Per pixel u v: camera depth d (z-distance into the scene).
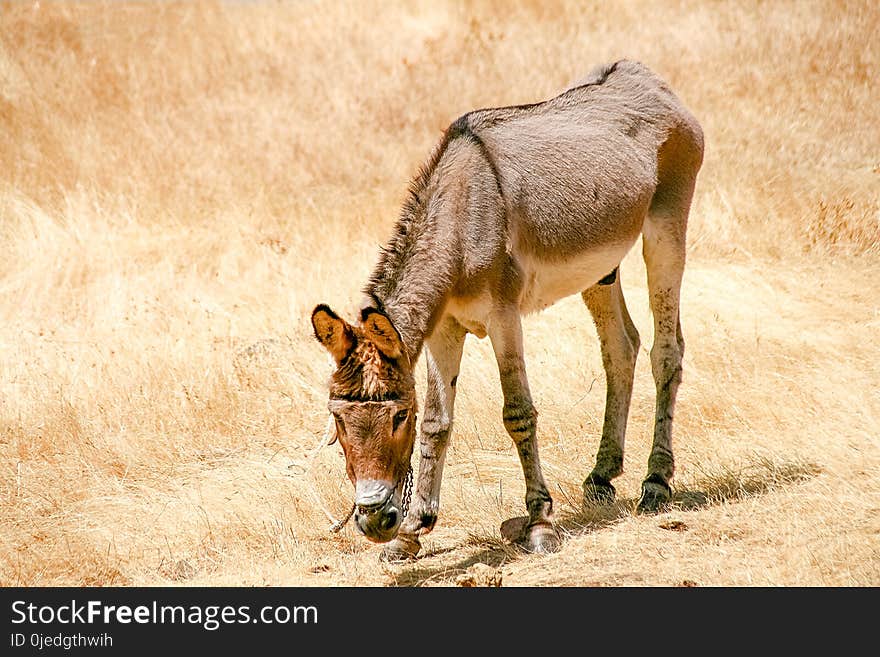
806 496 15.46
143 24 42.72
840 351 21.75
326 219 29.77
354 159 34.22
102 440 18.97
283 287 25.23
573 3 44.97
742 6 43.75
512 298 15.00
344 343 12.55
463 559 15.02
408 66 39.28
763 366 21.09
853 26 41.12
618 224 16.66
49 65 38.22
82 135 34.28
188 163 33.16
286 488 17.31
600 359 21.69
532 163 15.75
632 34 41.56
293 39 42.19
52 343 22.78
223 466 18.48
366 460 12.45
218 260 27.12
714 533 14.80
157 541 16.06
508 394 14.98
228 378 21.11
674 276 17.89
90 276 26.30
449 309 14.94
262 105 37.41
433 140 35.41
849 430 17.73
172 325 23.41
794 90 37.03
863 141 33.66
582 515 16.22
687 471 17.72
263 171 33.31
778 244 28.14
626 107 17.61
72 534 16.12
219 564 15.41
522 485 17.39
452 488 17.11
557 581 13.63
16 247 28.06
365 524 12.28
